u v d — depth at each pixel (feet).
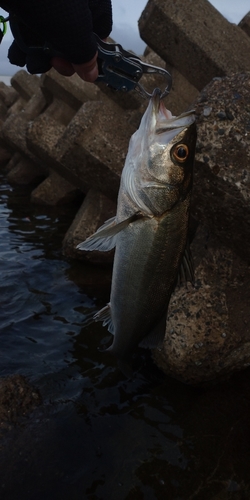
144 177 1.83
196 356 2.76
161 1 4.34
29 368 3.01
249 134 2.42
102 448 2.33
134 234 1.89
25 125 10.11
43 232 6.33
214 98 2.52
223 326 2.81
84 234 5.09
